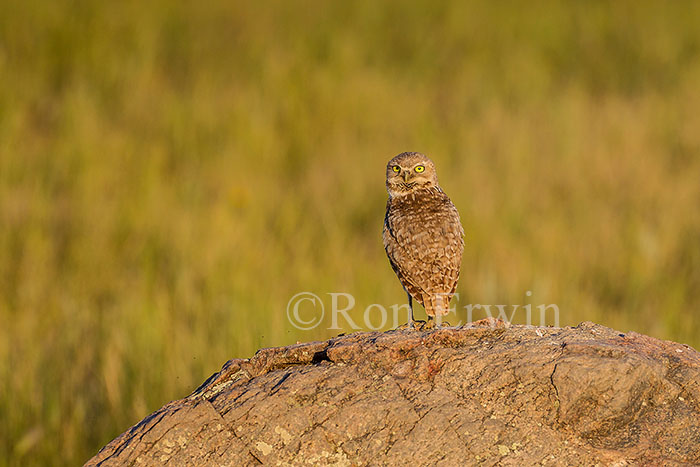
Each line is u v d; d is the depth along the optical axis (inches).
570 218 764.6
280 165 899.4
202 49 1200.8
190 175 850.1
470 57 1235.9
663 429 265.6
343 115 992.9
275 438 270.4
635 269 660.7
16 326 593.3
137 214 752.3
